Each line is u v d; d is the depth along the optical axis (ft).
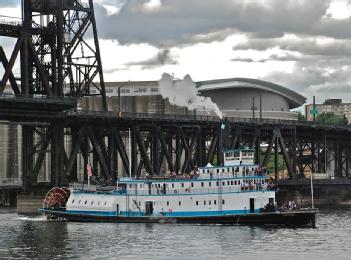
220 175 538.06
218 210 533.55
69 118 654.53
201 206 538.06
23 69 652.48
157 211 547.08
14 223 557.74
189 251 420.77
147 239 463.42
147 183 550.77
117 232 496.23
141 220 547.90
